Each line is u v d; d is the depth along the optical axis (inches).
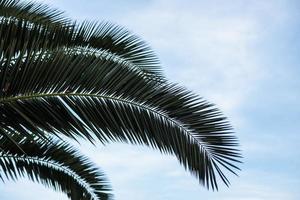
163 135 160.4
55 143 299.7
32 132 146.3
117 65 161.3
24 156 290.8
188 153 160.9
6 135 145.9
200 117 162.2
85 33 255.8
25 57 152.5
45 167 305.6
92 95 156.3
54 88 151.6
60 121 150.7
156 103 161.0
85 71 155.6
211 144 161.2
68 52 158.7
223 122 163.0
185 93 164.1
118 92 158.4
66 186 318.3
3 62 145.0
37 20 270.7
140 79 161.8
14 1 273.4
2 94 146.3
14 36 183.8
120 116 157.9
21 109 148.0
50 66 151.2
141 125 159.5
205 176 160.4
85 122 153.3
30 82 148.6
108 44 262.8
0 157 286.2
